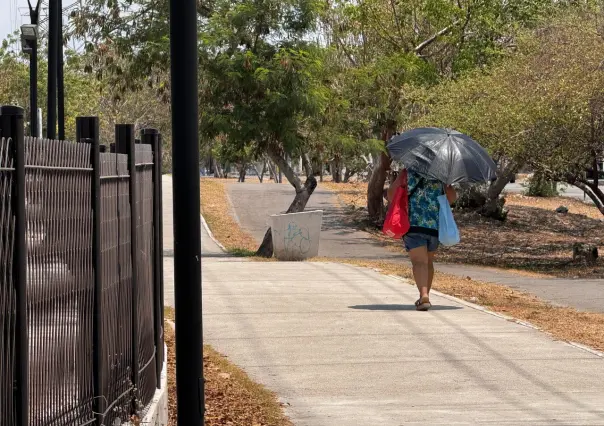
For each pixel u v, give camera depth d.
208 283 16.45
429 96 28.30
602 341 11.71
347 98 27.78
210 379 9.11
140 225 7.43
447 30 32.06
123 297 6.70
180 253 5.80
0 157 4.27
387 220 13.39
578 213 45.25
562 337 11.77
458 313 13.31
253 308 13.59
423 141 13.22
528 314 13.90
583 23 25.70
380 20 30.88
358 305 13.95
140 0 25.91
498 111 24.45
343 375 9.60
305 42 25.09
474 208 41.28
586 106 22.78
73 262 5.41
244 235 33.72
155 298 8.09
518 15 32.31
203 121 24.61
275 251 24.34
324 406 8.41
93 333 5.80
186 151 5.75
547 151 24.25
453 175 12.97
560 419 7.91
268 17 24.62
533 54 25.89
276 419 7.87
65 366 5.26
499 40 33.22
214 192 45.44
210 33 24.16
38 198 4.82
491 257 28.91
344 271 18.80
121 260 6.66
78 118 5.79
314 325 12.23
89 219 5.72
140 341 7.21
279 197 45.00
